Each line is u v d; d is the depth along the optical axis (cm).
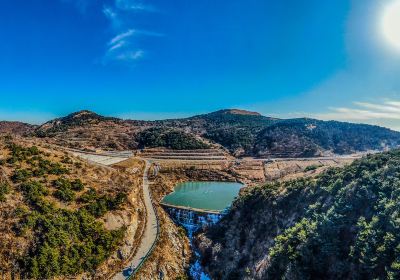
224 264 6919
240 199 8412
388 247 4047
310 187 6906
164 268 5953
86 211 6281
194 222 8825
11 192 5794
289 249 5316
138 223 7125
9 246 4788
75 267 5100
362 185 5538
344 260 4616
